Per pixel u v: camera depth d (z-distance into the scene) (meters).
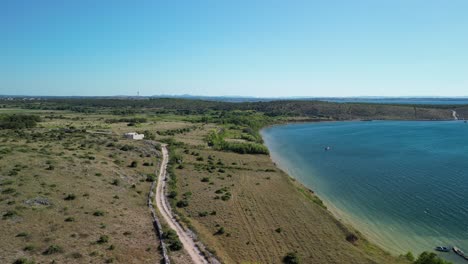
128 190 62.84
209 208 58.44
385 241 52.97
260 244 45.59
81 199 52.16
